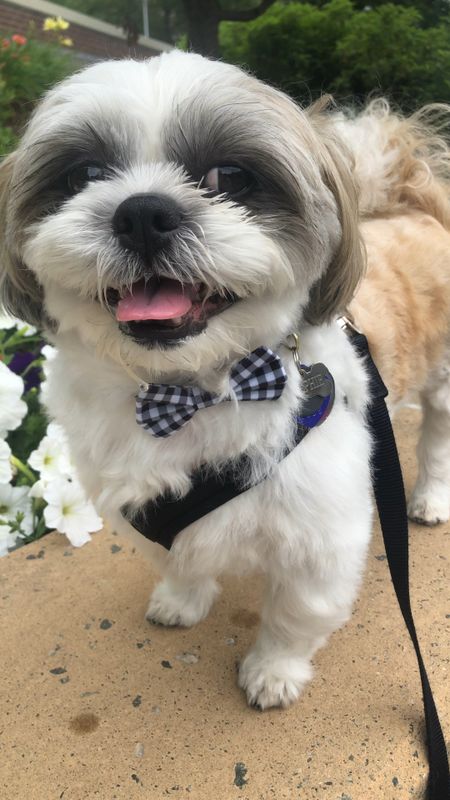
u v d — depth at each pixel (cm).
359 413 35
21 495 52
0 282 33
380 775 32
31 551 49
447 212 51
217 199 27
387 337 43
